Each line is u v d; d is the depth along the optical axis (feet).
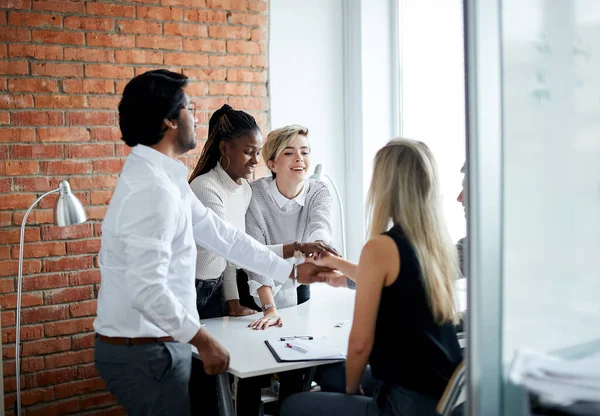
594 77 4.69
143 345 6.58
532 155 4.55
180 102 6.93
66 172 11.80
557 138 4.62
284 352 7.49
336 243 14.69
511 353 4.52
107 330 6.68
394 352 6.44
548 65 4.57
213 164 9.59
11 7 11.26
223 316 9.57
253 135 9.37
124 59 12.17
